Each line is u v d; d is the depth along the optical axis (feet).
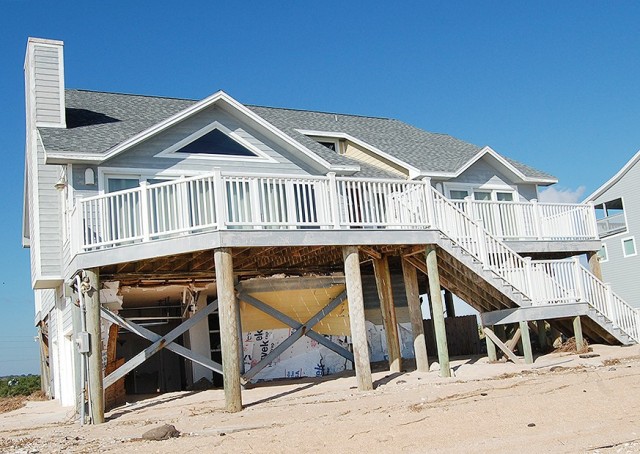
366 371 42.96
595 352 54.65
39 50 56.59
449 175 67.05
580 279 56.24
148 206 41.65
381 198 47.34
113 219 41.24
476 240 51.55
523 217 62.69
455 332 71.31
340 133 72.28
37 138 57.06
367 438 27.76
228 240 39.34
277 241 41.24
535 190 76.54
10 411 60.80
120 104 64.44
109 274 46.44
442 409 33.01
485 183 72.23
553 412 30.76
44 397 75.36
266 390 48.32
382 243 45.73
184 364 65.92
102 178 50.21
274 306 55.11
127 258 40.24
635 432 25.94
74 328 45.19
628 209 120.98
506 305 53.72
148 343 69.41
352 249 44.68
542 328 62.49
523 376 44.16
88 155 48.44
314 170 59.26
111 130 54.44
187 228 39.88
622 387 35.81
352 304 43.91
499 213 61.05
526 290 53.11
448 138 84.28
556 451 23.63
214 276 50.39
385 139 75.46
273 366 55.21
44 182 57.16
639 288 118.11
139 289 53.57
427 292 73.77
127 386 68.23
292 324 52.65
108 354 47.50
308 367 56.34
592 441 24.85
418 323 52.47
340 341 58.03
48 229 56.75
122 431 34.83
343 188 45.32
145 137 51.21
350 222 44.88
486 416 30.73
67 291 46.06
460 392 38.19
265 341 54.85
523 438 26.16
